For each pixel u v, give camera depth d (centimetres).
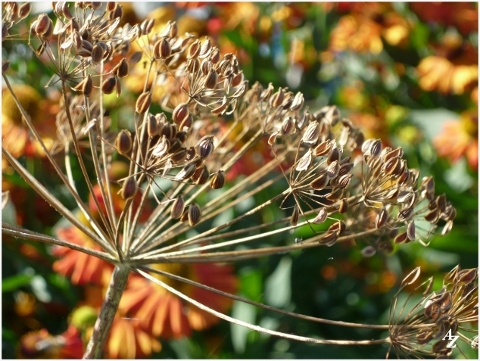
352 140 33
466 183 55
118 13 29
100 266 41
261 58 54
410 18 63
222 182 28
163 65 32
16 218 43
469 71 60
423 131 59
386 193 29
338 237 30
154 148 27
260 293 43
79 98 35
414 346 29
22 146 42
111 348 40
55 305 44
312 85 60
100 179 30
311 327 45
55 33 28
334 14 62
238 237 44
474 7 63
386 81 64
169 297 42
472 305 29
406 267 50
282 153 33
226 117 44
